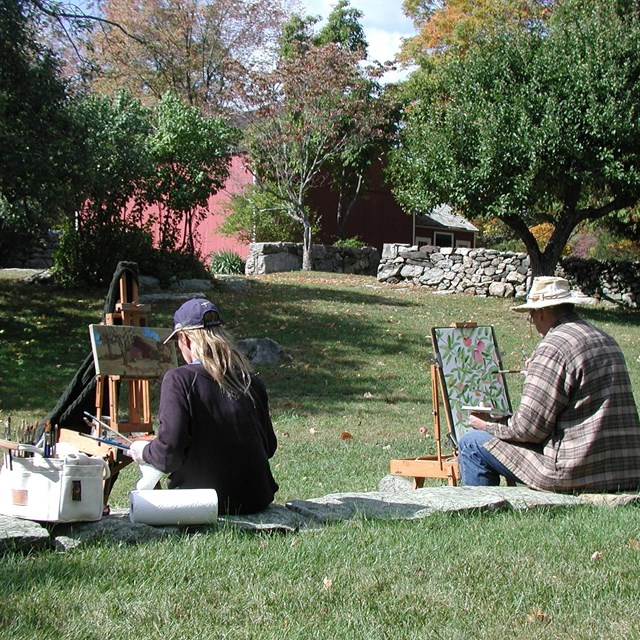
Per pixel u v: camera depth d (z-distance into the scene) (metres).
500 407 6.20
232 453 4.37
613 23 19.39
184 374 4.30
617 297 21.88
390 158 31.05
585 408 5.00
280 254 26.09
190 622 3.15
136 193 18.19
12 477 3.98
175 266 18.53
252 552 3.92
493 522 4.54
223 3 36.59
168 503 4.12
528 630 3.19
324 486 6.98
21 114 14.20
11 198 14.73
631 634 3.17
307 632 3.11
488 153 19.05
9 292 16.98
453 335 6.12
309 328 15.88
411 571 3.75
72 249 17.58
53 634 2.97
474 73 20.09
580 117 18.61
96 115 16.84
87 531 3.97
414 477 6.16
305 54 29.41
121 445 4.52
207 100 35.31
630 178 18.33
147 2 35.91
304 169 28.14
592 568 3.85
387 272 23.22
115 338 5.00
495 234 41.06
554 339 5.07
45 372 12.09
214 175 19.06
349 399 11.62
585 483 5.02
